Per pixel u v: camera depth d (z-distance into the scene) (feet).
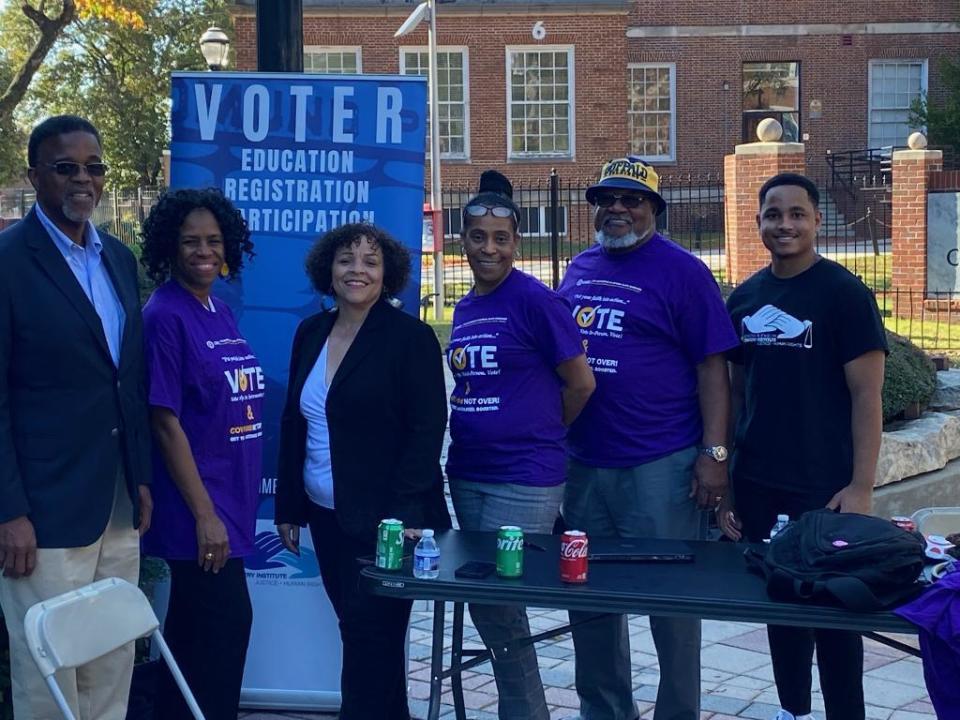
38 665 10.36
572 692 16.30
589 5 89.81
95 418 11.93
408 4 88.94
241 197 15.48
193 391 12.88
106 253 12.47
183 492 12.84
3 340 11.50
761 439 13.70
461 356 13.62
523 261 72.18
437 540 12.79
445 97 90.58
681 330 13.93
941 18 102.01
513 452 13.33
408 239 15.44
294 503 13.82
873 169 90.02
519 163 91.20
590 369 13.52
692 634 13.71
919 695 16.08
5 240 11.82
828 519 11.10
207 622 13.21
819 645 13.28
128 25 105.29
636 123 101.24
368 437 13.12
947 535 13.17
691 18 100.42
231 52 87.35
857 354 13.07
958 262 49.98
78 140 11.82
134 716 14.44
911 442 23.57
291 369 14.06
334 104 15.38
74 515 11.77
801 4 100.94
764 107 102.53
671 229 89.35
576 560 11.13
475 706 15.87
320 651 15.84
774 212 13.43
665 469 13.94
